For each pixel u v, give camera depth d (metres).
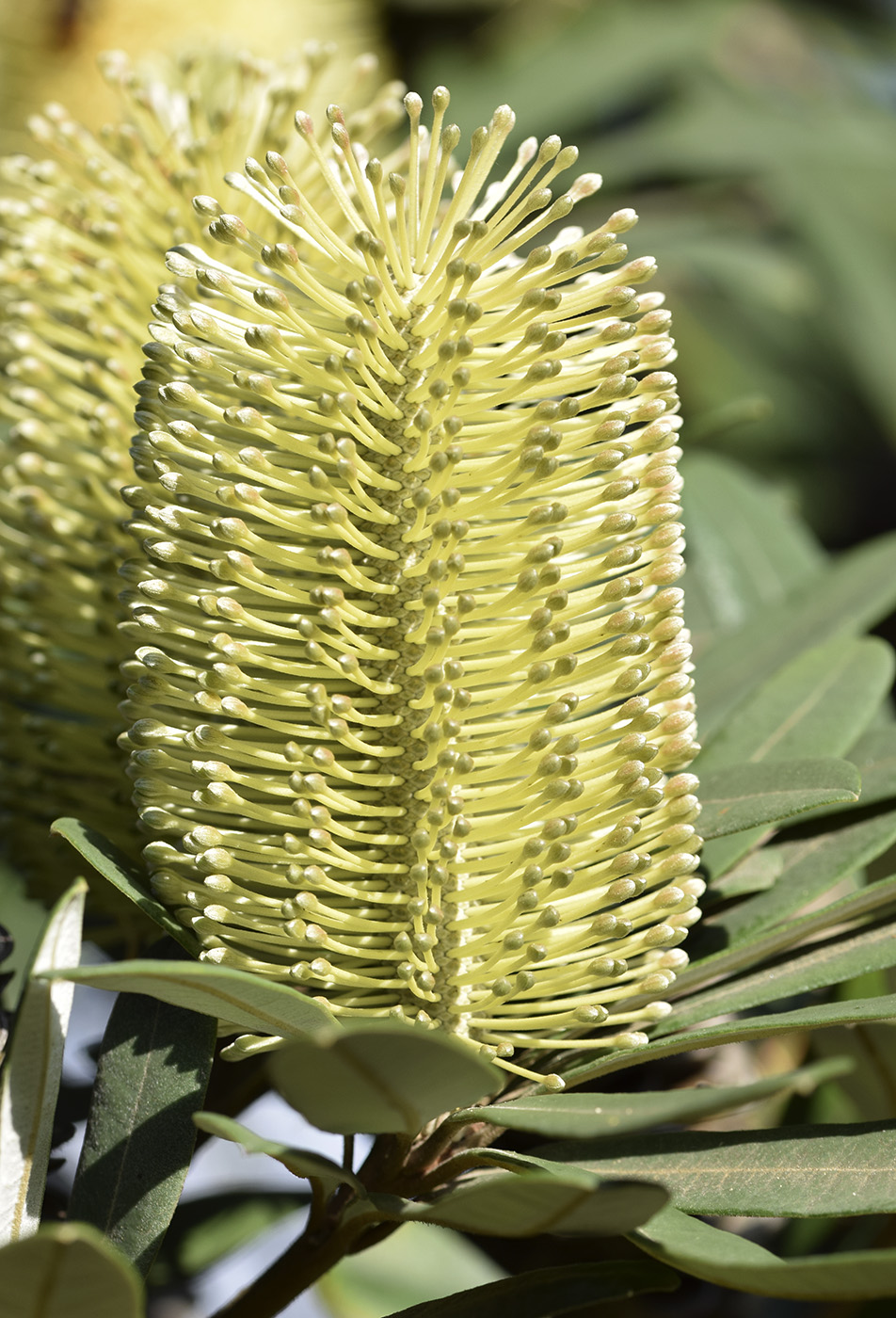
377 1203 0.52
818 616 0.63
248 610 0.54
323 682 0.54
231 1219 0.66
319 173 0.58
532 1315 0.53
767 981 0.55
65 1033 0.52
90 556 0.58
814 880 0.57
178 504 0.54
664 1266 0.53
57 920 0.52
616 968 0.53
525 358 0.53
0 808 0.59
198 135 0.60
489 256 0.54
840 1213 0.51
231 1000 0.51
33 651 0.59
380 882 0.54
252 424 0.53
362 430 0.54
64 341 0.59
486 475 0.54
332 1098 0.50
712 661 0.63
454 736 0.53
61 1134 0.58
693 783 0.54
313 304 0.55
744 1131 0.53
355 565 0.54
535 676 0.53
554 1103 0.52
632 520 0.54
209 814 0.54
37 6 0.83
